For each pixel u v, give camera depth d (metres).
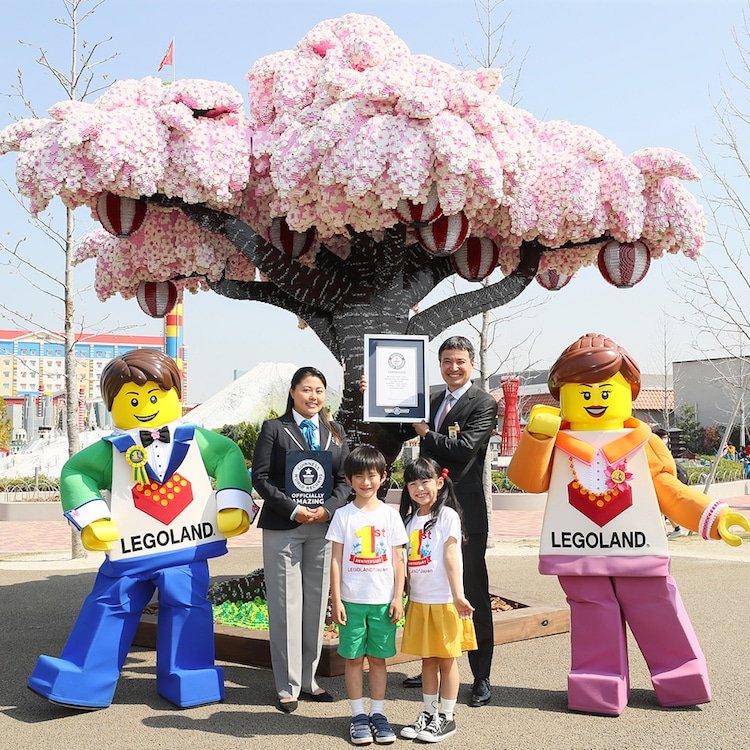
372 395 5.54
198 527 5.21
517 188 6.10
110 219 6.11
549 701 5.04
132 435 5.08
